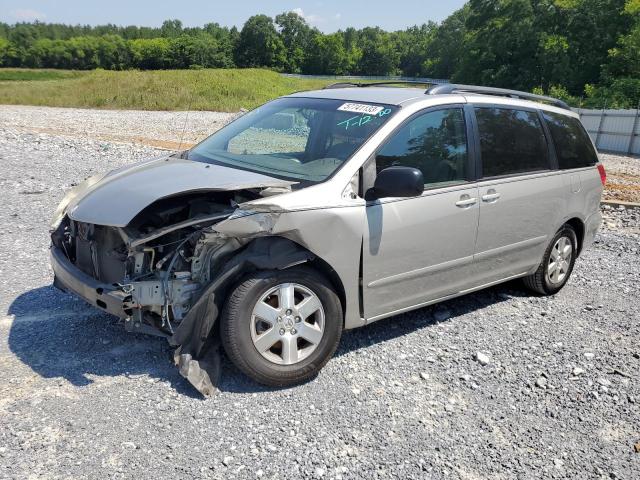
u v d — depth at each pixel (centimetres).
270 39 15462
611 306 586
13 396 350
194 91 4291
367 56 17075
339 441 334
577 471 327
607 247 828
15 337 426
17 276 550
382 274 422
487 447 342
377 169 418
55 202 862
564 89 5738
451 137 472
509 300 586
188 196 393
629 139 2848
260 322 377
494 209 494
